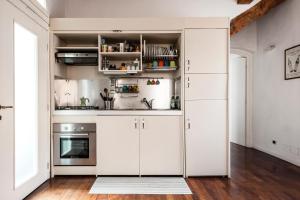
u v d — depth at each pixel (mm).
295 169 3969
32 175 3020
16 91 2744
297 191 3012
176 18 3602
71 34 3715
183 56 3574
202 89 3576
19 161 2811
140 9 4465
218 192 2990
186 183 3318
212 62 3578
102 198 2818
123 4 4461
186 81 3576
